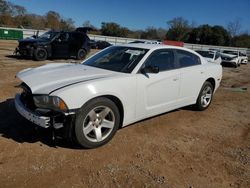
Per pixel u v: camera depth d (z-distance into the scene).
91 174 3.26
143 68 4.39
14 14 69.94
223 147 4.32
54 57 15.88
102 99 3.78
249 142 4.62
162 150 4.02
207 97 6.12
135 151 3.91
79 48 16.62
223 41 68.19
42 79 3.86
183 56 5.36
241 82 12.41
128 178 3.24
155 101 4.64
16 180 3.04
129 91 4.11
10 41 35.34
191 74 5.34
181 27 73.12
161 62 4.81
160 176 3.34
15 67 11.31
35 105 3.59
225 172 3.56
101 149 3.88
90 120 3.74
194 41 70.75
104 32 73.88
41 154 3.61
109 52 5.03
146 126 4.89
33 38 15.62
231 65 21.55
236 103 7.35
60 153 3.67
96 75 4.06
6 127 4.36
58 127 3.53
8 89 6.76
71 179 3.14
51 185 3.01
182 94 5.24
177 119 5.44
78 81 3.77
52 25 73.94
